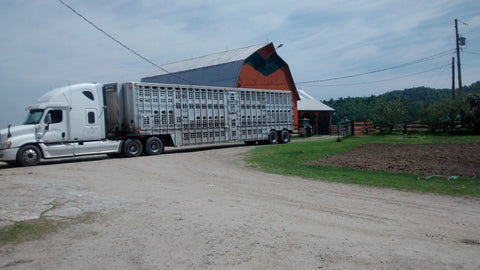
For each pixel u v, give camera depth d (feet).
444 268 14.07
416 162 45.78
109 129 64.08
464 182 33.76
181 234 18.62
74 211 23.15
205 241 17.53
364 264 14.49
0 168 50.72
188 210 23.66
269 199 27.76
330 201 27.20
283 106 93.86
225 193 30.07
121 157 63.72
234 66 119.24
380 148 63.67
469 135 86.33
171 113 68.39
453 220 21.77
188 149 81.10
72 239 17.92
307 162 50.80
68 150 56.03
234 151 71.31
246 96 83.87
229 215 22.45
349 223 20.94
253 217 22.03
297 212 23.56
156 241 17.58
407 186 33.09
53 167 49.83
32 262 15.10
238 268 14.26
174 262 14.99
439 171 39.24
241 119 82.38
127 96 63.16
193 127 72.13
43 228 19.56
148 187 32.60
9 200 25.96
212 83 122.11
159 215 22.34
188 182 35.86
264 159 55.06
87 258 15.52
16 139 51.11
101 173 42.47
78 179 37.37
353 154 57.00
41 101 55.77
